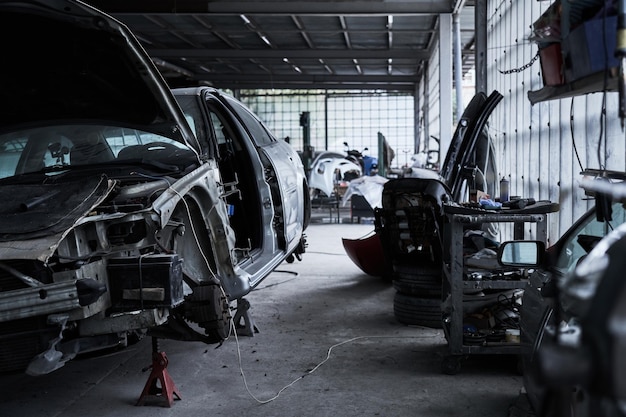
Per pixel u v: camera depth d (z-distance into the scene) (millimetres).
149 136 4281
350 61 23156
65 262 2947
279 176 5832
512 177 8523
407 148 34719
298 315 6008
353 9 13609
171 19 16359
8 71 3783
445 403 3752
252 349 4938
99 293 2938
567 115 5930
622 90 2059
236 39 19297
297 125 35250
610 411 1098
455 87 14211
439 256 5336
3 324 2889
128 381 4250
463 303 4617
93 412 3719
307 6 13578
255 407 3752
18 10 3281
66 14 3330
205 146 4777
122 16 15969
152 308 3139
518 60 8016
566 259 3057
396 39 19156
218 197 4160
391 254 5637
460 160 5719
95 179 3447
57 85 3906
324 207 17906
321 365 4512
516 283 4188
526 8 7469
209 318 3787
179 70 24297
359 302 6535
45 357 2844
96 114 4203
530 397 2908
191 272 3928
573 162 5734
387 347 4922
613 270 1035
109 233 3199
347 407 3715
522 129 7863
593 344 974
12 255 2799
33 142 4137
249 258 5016
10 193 3432
